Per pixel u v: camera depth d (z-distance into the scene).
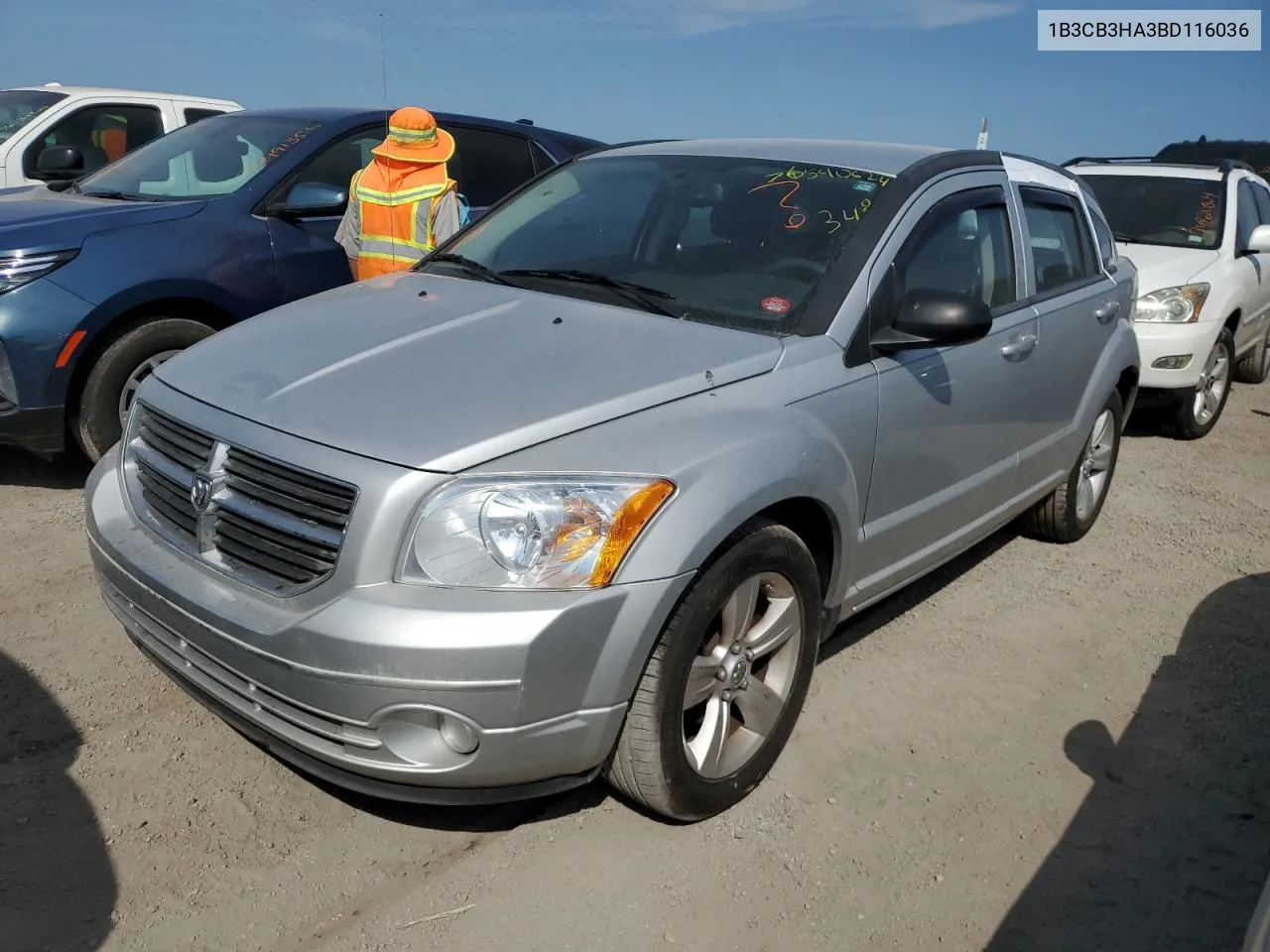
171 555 2.81
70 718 3.33
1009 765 3.42
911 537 3.74
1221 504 6.20
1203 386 7.54
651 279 3.58
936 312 3.25
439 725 2.46
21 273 4.74
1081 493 5.26
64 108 8.33
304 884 2.72
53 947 2.46
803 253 3.49
